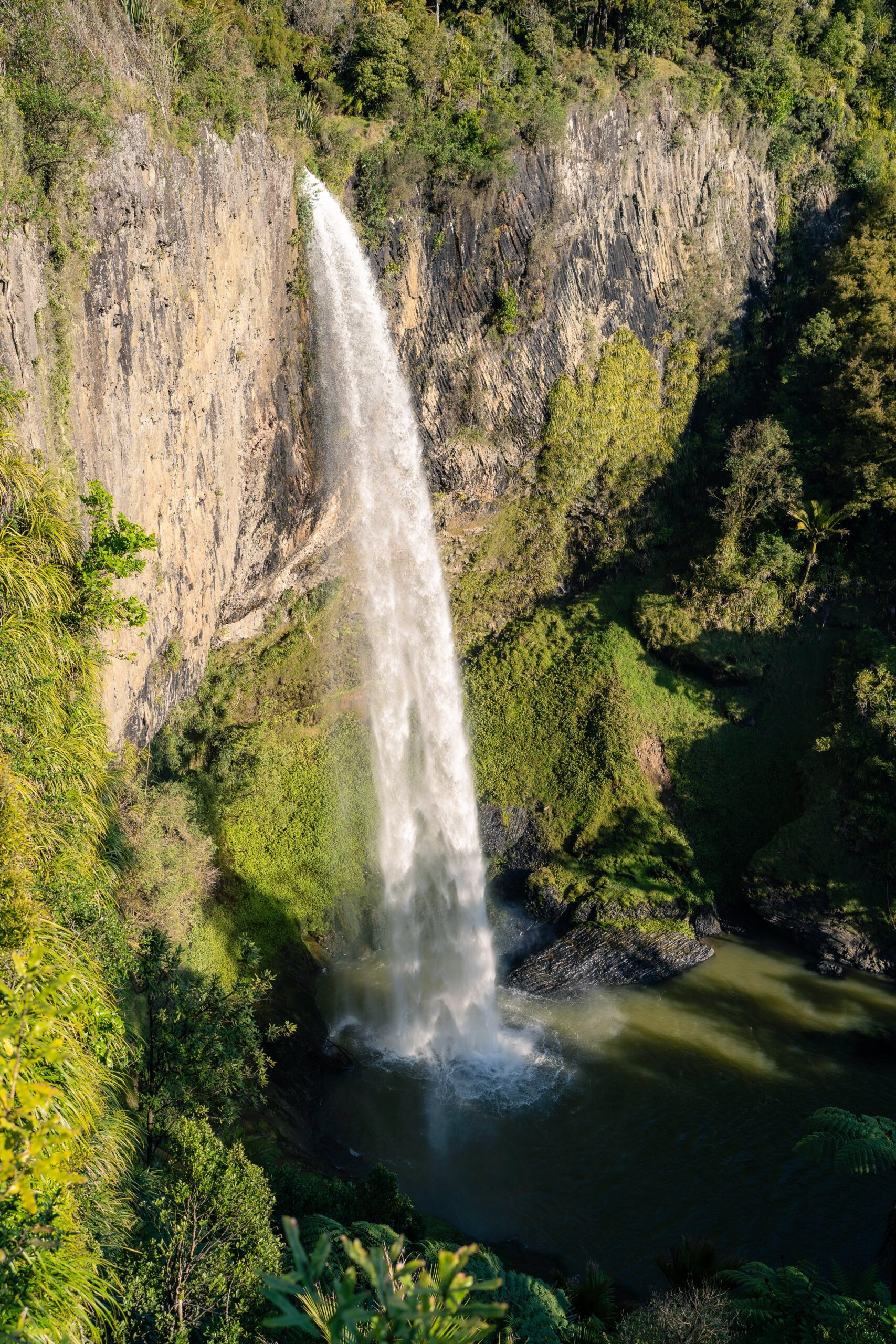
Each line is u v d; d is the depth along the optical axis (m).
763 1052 26.64
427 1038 27.72
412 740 38.66
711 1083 25.31
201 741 35.03
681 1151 22.73
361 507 37.25
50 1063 7.57
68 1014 9.12
